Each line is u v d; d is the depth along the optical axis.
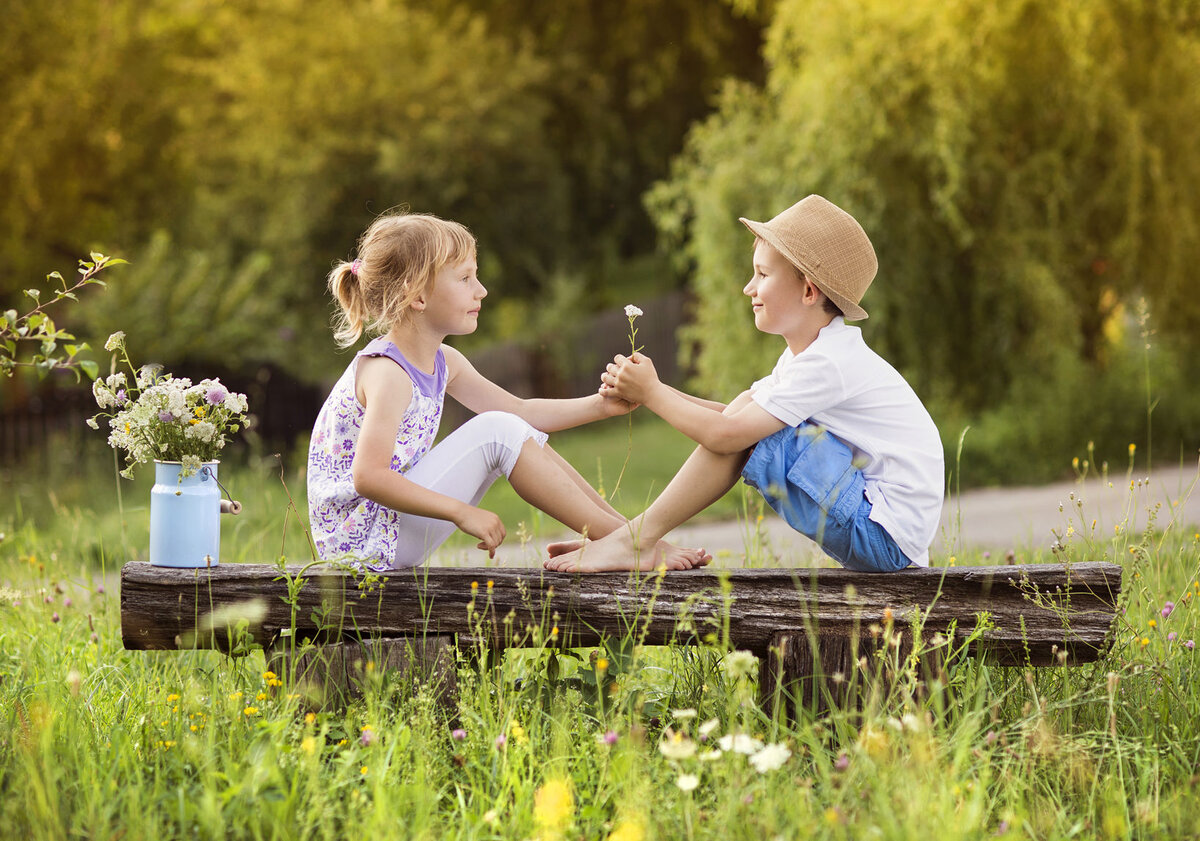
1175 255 10.70
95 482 9.84
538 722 2.79
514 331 17.20
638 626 2.91
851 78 10.34
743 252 11.39
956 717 2.65
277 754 2.43
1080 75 10.12
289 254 17.20
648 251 21.58
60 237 14.77
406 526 3.05
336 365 14.61
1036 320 10.60
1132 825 2.35
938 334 10.74
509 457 3.05
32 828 2.20
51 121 13.52
